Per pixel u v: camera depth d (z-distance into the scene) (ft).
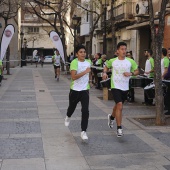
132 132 24.32
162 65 32.19
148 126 26.12
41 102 39.04
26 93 47.78
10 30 64.59
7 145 20.81
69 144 21.21
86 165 17.47
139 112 32.53
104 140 22.18
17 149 20.03
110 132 24.31
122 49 22.76
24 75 88.22
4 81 67.72
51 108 34.76
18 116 30.14
